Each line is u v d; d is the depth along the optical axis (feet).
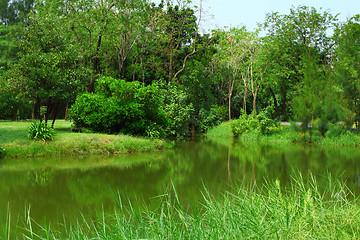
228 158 47.98
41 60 55.57
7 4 115.44
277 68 100.78
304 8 96.68
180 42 108.58
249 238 11.64
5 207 22.34
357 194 24.58
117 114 58.59
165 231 12.37
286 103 140.15
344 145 68.03
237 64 114.42
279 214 13.61
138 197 24.90
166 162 42.88
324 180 30.99
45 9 70.38
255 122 90.84
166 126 68.39
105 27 74.54
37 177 32.27
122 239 11.65
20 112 92.27
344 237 11.51
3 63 98.84
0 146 42.98
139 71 104.53
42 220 19.66
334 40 91.61
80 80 62.49
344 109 73.20
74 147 46.88
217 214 13.44
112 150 49.11
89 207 22.33
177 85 101.14
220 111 119.96
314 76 78.23
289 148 62.49
